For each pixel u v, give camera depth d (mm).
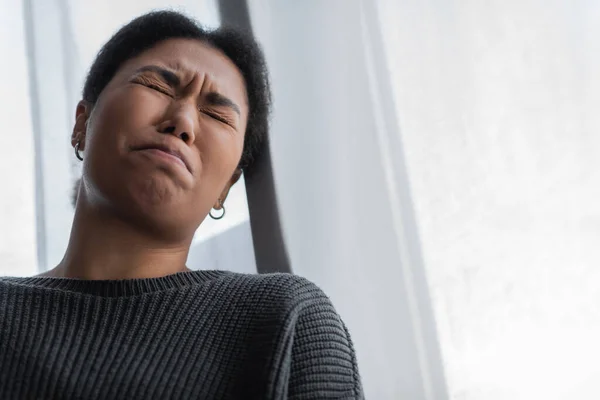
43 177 828
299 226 762
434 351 671
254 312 563
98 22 881
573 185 659
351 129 767
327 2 812
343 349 577
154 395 493
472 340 660
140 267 628
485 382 646
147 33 722
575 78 682
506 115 699
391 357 692
